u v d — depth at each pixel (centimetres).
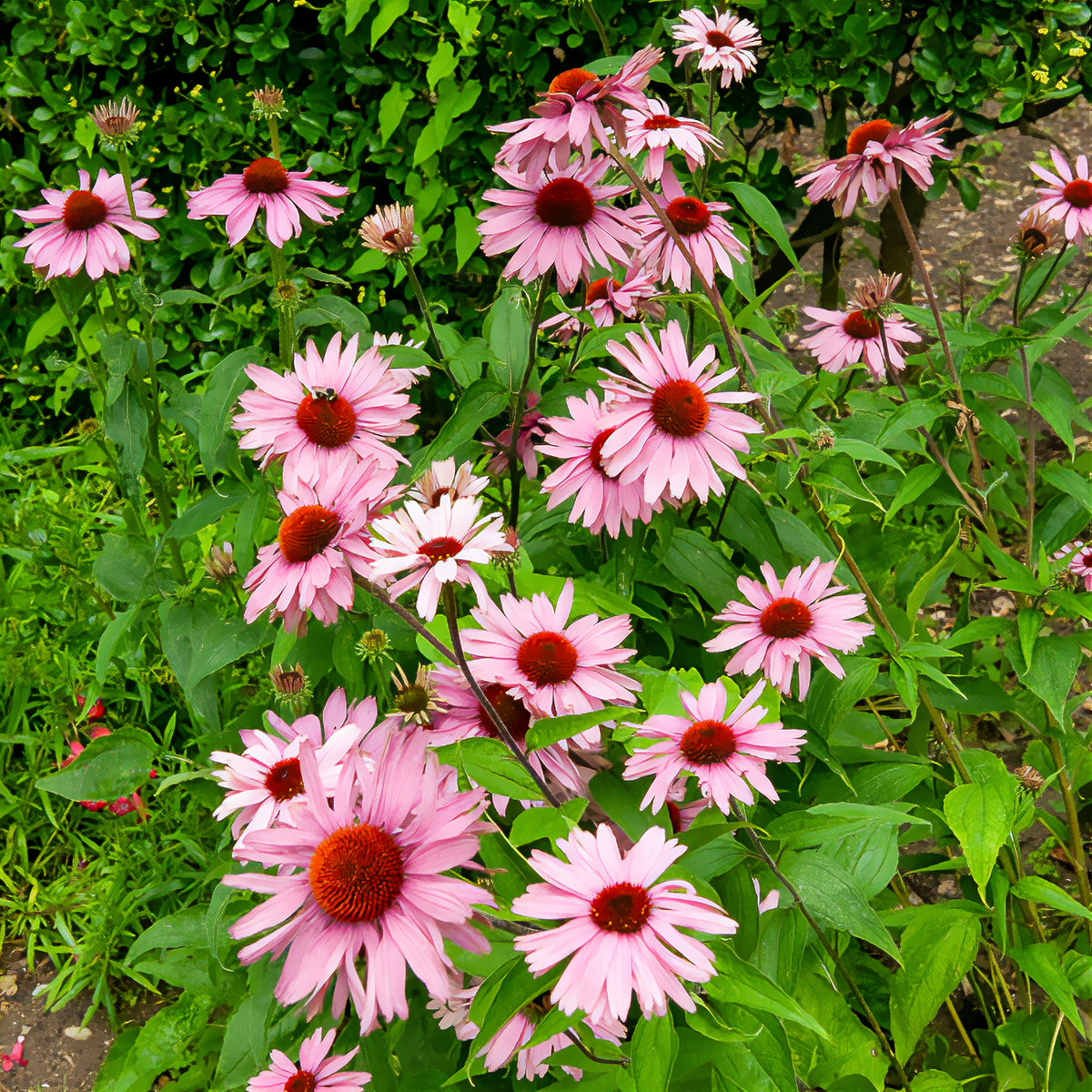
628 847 72
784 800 97
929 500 98
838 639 82
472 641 72
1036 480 146
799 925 75
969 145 165
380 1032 84
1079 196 102
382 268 161
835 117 158
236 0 155
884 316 99
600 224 86
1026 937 92
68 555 136
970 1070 95
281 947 61
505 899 66
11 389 175
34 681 133
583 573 97
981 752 88
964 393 100
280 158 161
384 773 63
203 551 121
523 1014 69
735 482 93
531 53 145
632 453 77
